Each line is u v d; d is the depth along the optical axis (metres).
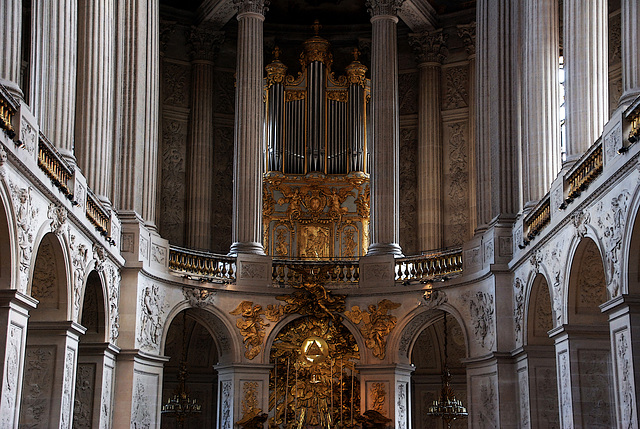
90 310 23.84
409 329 29.75
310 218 34.25
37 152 17.14
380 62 32.53
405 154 36.12
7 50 16.44
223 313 29.33
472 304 27.88
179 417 30.66
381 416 28.80
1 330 15.89
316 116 34.66
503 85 27.70
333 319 30.19
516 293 25.70
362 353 29.73
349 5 37.16
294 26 37.28
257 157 31.44
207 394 34.22
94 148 23.77
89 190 21.72
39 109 19.64
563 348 21.05
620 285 17.12
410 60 36.69
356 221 34.25
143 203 27.61
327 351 29.94
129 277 25.81
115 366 25.20
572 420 20.31
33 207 17.16
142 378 26.12
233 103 36.59
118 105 26.80
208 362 34.38
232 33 36.88
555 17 25.28
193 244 34.53
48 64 20.66
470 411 27.44
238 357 29.23
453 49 35.91
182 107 35.50
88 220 21.50
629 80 17.41
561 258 21.17
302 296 29.95
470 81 35.16
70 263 19.95
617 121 17.12
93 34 23.89
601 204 18.25
